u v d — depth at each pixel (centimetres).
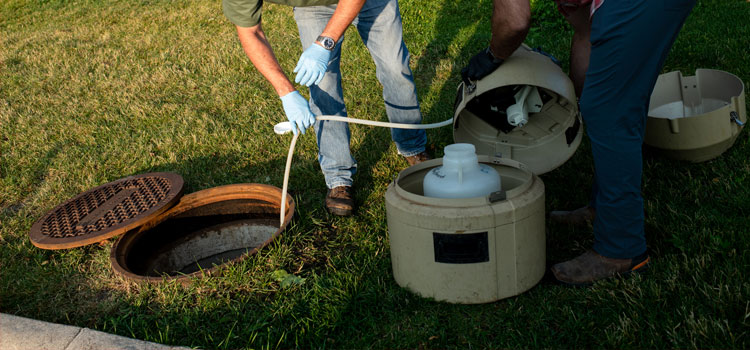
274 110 432
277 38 618
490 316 196
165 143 392
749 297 181
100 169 365
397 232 201
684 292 190
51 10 920
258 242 306
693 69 401
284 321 209
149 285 234
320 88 274
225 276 234
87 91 516
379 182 309
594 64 180
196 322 212
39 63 618
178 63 571
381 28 274
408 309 204
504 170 224
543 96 248
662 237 227
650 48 171
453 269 193
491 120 259
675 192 257
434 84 445
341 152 284
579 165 297
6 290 249
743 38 440
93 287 246
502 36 202
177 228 295
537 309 197
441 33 568
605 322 187
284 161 352
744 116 280
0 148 414
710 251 209
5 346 200
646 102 185
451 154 198
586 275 205
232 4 229
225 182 335
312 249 257
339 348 194
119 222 272
